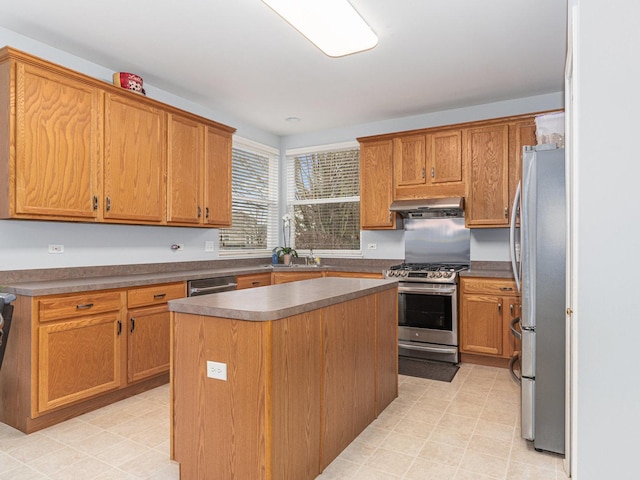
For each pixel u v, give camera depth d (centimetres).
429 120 462
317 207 541
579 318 63
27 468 207
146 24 274
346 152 521
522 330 229
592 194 62
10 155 251
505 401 296
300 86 382
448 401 297
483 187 404
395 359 300
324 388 207
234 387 175
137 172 328
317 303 197
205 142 394
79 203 288
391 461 215
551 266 220
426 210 426
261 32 285
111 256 346
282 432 175
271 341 169
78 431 247
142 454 221
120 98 315
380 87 384
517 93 400
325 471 205
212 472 181
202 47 306
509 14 263
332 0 223
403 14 262
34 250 294
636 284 60
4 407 255
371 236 500
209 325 181
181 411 189
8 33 280
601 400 61
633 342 60
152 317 311
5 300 205
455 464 212
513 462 214
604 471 62
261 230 531
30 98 260
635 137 60
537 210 223
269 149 538
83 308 265
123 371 290
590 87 62
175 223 363
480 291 381
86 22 271
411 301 407
